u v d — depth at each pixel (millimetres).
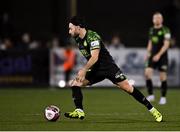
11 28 82188
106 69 29516
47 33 88688
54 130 26828
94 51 28500
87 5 92250
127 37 86688
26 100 47688
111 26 92062
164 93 44938
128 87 29859
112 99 48812
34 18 90312
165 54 45062
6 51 63562
